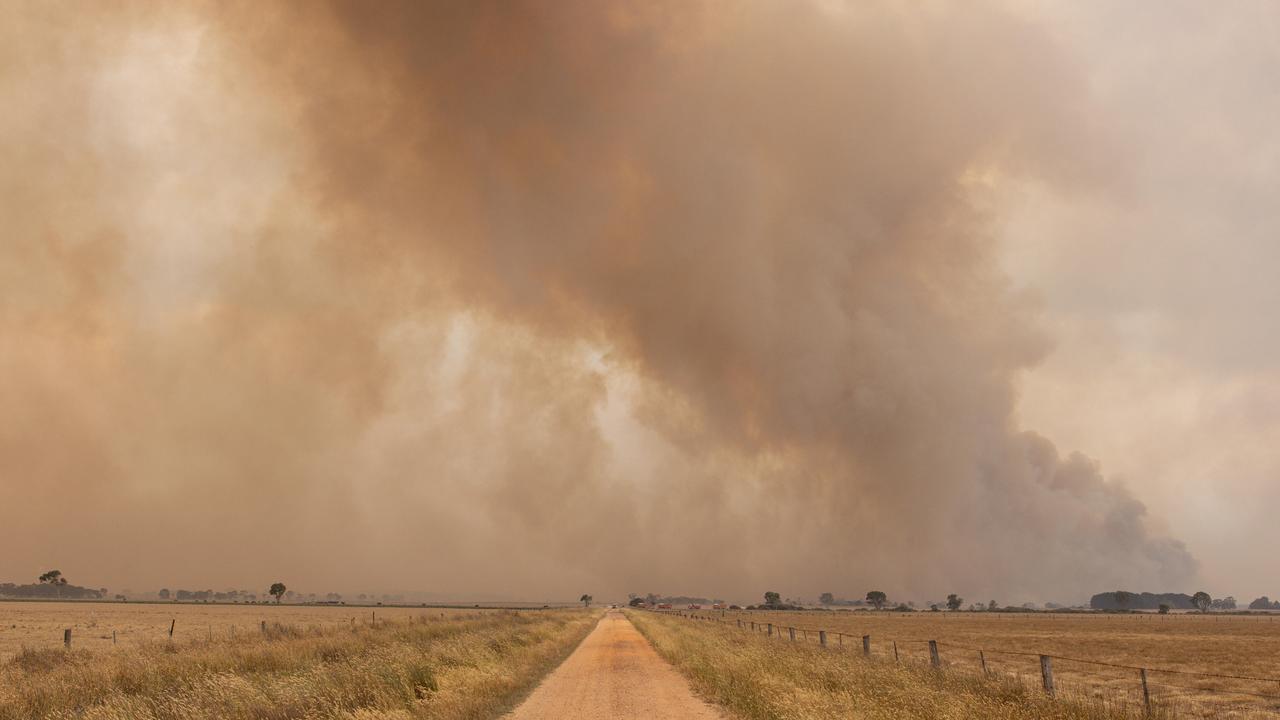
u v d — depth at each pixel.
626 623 70.94
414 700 15.22
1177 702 23.20
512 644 30.62
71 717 13.63
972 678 16.03
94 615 108.25
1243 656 46.88
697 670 22.02
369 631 36.81
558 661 28.20
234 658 21.09
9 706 14.17
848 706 13.55
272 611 152.62
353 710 14.01
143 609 154.62
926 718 12.59
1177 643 63.16
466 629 39.16
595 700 17.27
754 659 21.78
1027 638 71.19
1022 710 12.94
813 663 19.52
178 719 13.12
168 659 20.58
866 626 104.31
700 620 75.62
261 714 13.44
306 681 15.59
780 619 137.38
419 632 33.22
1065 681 29.44
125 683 16.83
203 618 99.56
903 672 16.91
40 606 171.62
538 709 15.90
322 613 136.38
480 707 15.34
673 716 14.88
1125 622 137.00
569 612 114.44
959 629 95.31
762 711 14.08
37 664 22.42
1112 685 28.23
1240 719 19.70
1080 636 76.31
